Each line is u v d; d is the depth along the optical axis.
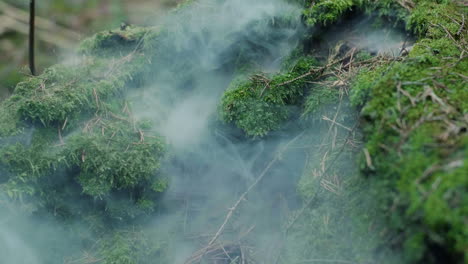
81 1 4.59
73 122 2.34
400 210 1.41
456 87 1.68
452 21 2.33
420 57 1.86
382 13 2.61
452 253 1.20
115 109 2.52
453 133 1.44
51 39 4.10
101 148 2.23
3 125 2.23
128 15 3.79
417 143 1.46
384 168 1.52
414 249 1.31
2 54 3.94
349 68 2.39
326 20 2.55
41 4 4.64
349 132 2.05
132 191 2.32
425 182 1.33
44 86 2.43
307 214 2.01
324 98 2.30
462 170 1.27
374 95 1.68
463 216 1.19
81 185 2.20
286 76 2.43
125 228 2.39
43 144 2.22
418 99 1.62
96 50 2.88
